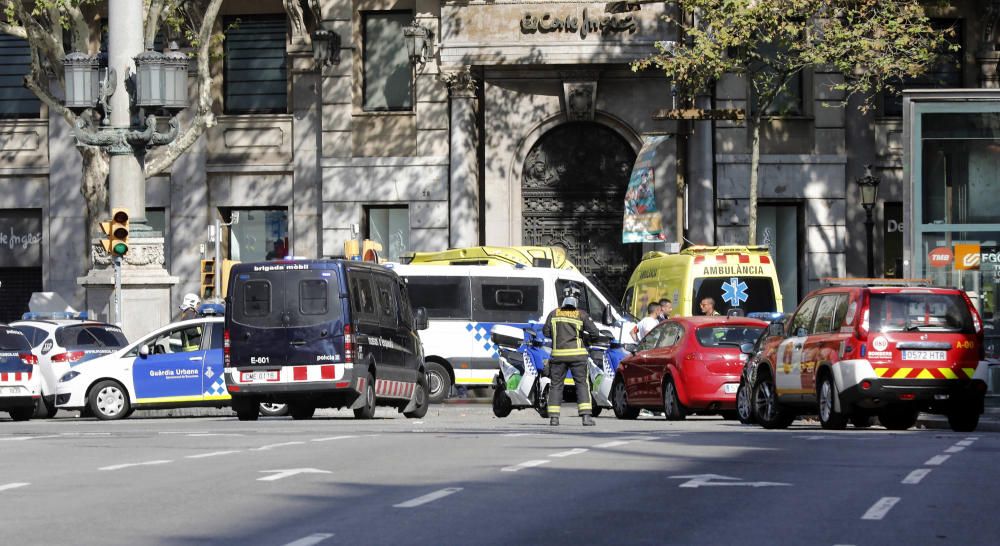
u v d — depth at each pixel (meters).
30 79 83.75
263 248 99.94
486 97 95.06
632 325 74.56
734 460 34.97
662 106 94.56
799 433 46.84
